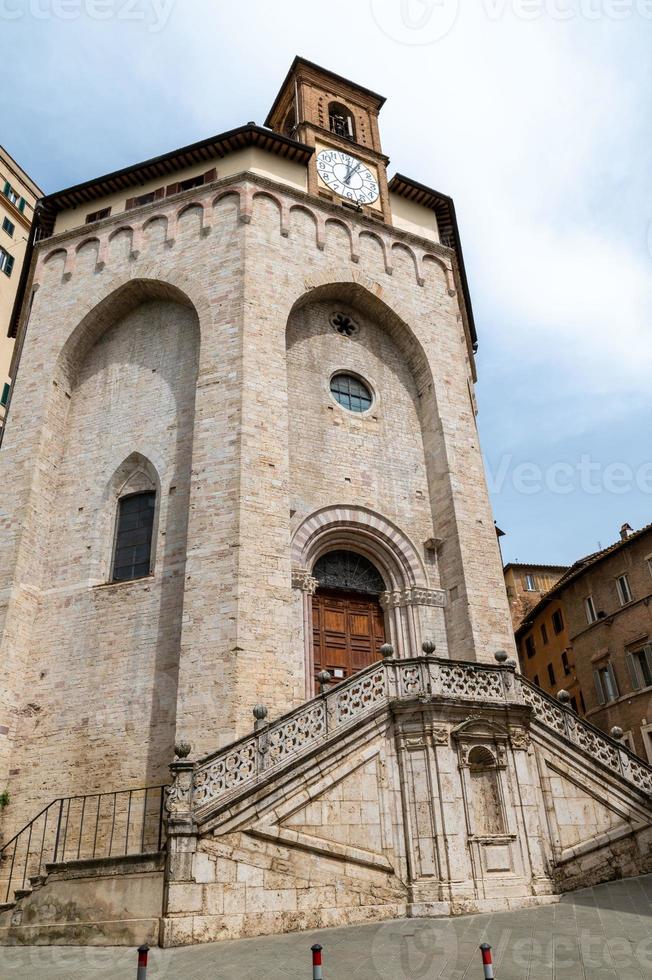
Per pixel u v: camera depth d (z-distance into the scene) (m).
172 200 25.14
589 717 34.25
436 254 27.70
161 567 19.67
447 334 26.08
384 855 13.76
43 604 20.52
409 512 22.81
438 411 24.12
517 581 49.31
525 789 14.94
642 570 32.34
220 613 17.41
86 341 24.33
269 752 13.88
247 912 12.21
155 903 12.04
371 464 23.05
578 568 37.12
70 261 25.31
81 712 18.58
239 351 21.00
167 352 23.31
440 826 13.88
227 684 16.56
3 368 41.91
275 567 18.36
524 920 12.16
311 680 19.23
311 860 13.14
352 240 25.73
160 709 17.86
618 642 33.00
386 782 14.41
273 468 19.69
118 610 19.55
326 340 24.52
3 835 17.55
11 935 12.87
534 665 43.50
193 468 19.58
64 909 12.94
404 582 21.72
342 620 21.03
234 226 23.72
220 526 18.50
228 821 12.77
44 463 22.11
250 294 22.20
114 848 16.64
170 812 12.61
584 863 14.95
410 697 14.95
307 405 22.92
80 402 23.73
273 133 25.80
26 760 18.42
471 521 22.38
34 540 21.05
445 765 14.47
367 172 28.84
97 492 21.75
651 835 15.84
